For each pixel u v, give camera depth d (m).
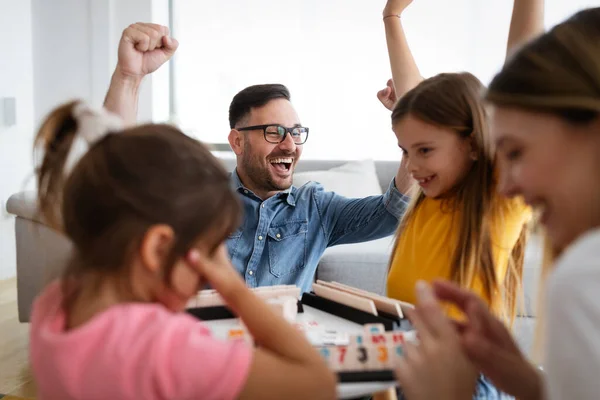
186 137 0.76
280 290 1.04
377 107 3.78
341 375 0.75
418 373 0.68
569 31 0.60
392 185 1.44
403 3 1.41
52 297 0.72
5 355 2.29
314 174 3.09
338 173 3.12
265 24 3.87
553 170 0.56
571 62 0.57
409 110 1.04
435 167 1.03
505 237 1.02
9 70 3.59
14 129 3.63
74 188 0.69
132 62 1.34
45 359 0.64
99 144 0.71
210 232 0.71
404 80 1.37
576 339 0.47
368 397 1.32
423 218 1.12
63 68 3.91
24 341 2.46
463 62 3.59
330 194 1.60
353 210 1.53
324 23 3.79
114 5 3.88
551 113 0.56
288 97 1.62
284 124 1.55
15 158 3.63
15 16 3.65
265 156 1.55
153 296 0.69
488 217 1.00
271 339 0.71
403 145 1.07
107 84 3.90
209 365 0.63
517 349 0.78
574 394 0.47
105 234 0.67
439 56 3.61
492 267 1.01
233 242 1.53
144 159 0.68
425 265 1.07
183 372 0.62
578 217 0.56
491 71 3.55
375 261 2.47
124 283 0.67
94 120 0.75
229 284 0.74
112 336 0.62
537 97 0.57
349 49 3.78
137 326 0.63
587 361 0.46
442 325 0.71
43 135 0.77
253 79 3.94
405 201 1.40
